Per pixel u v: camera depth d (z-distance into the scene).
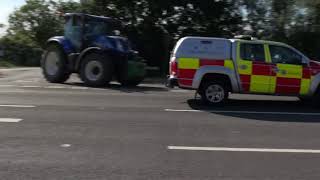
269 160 7.93
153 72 31.72
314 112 13.61
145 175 6.97
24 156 7.89
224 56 14.45
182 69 14.39
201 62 14.38
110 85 20.98
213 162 7.73
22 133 9.62
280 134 10.12
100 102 14.48
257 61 14.49
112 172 7.09
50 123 10.75
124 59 20.77
